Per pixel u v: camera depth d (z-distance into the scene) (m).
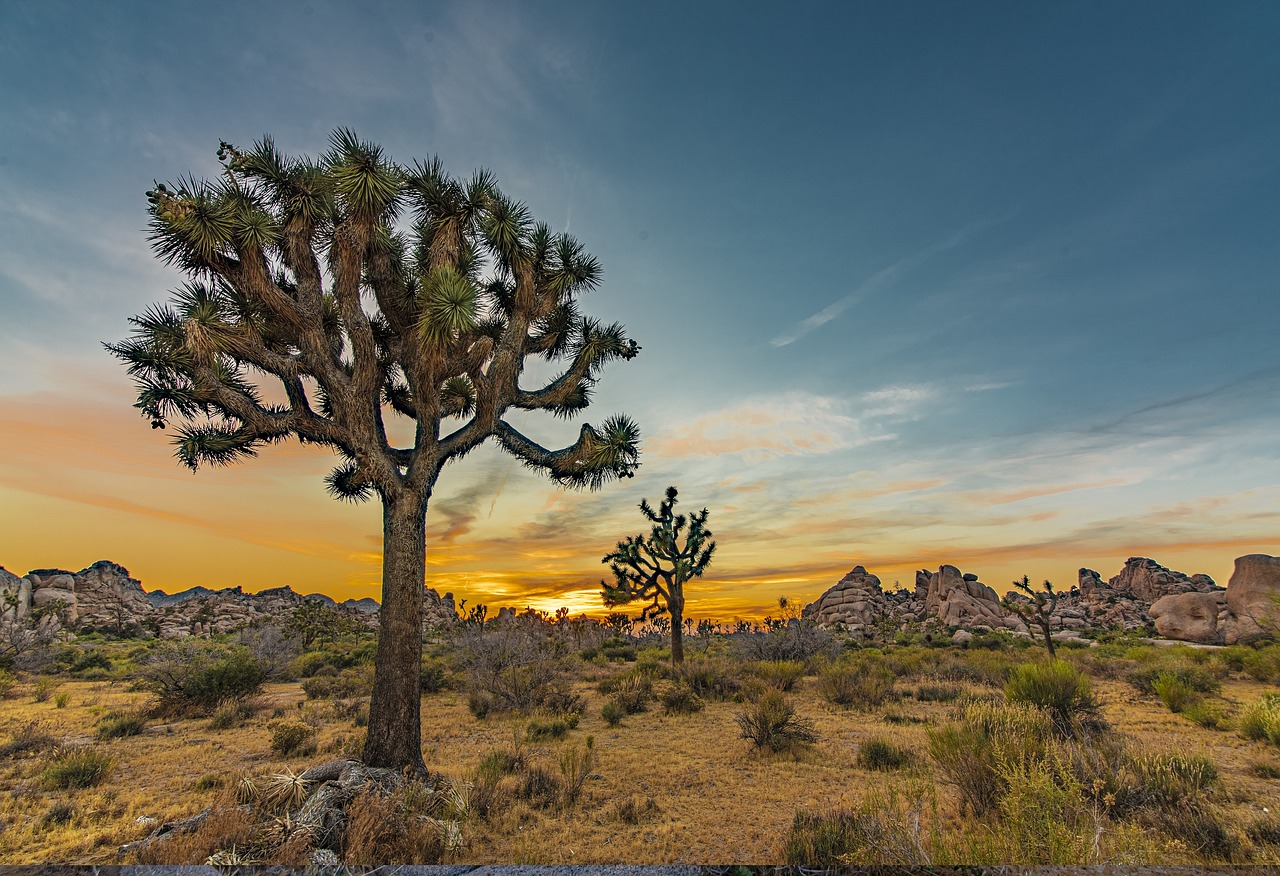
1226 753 8.67
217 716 12.65
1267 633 29.77
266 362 8.40
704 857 5.27
